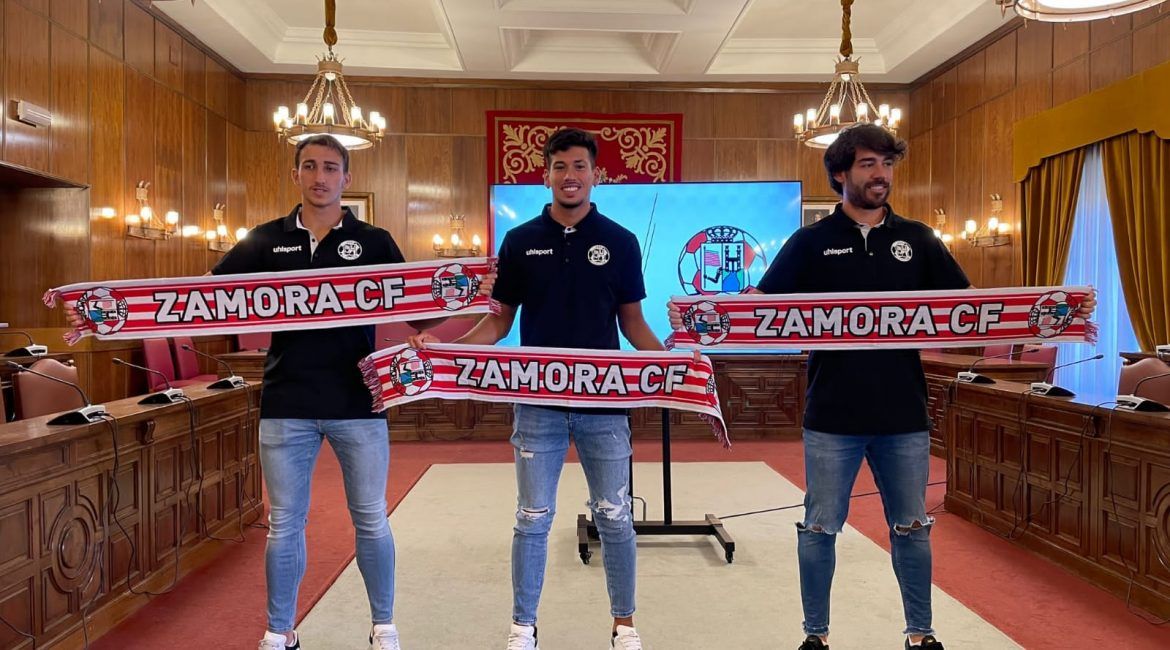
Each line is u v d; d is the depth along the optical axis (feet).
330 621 8.34
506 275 7.00
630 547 6.57
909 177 27.07
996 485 11.90
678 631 8.14
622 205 16.17
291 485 6.51
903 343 6.73
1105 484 9.37
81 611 7.68
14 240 18.11
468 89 26.40
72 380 10.55
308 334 6.79
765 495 14.58
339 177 6.93
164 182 21.30
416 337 6.83
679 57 23.70
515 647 6.35
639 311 7.02
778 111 26.86
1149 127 16.22
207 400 10.50
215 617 8.51
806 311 6.86
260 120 26.08
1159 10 16.19
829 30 24.49
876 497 14.10
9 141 15.35
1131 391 10.77
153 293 7.03
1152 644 7.75
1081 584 9.55
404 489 15.14
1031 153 20.12
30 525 6.91
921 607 6.59
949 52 23.71
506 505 13.82
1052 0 11.12
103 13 18.53
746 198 16.19
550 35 24.95
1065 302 6.82
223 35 22.61
